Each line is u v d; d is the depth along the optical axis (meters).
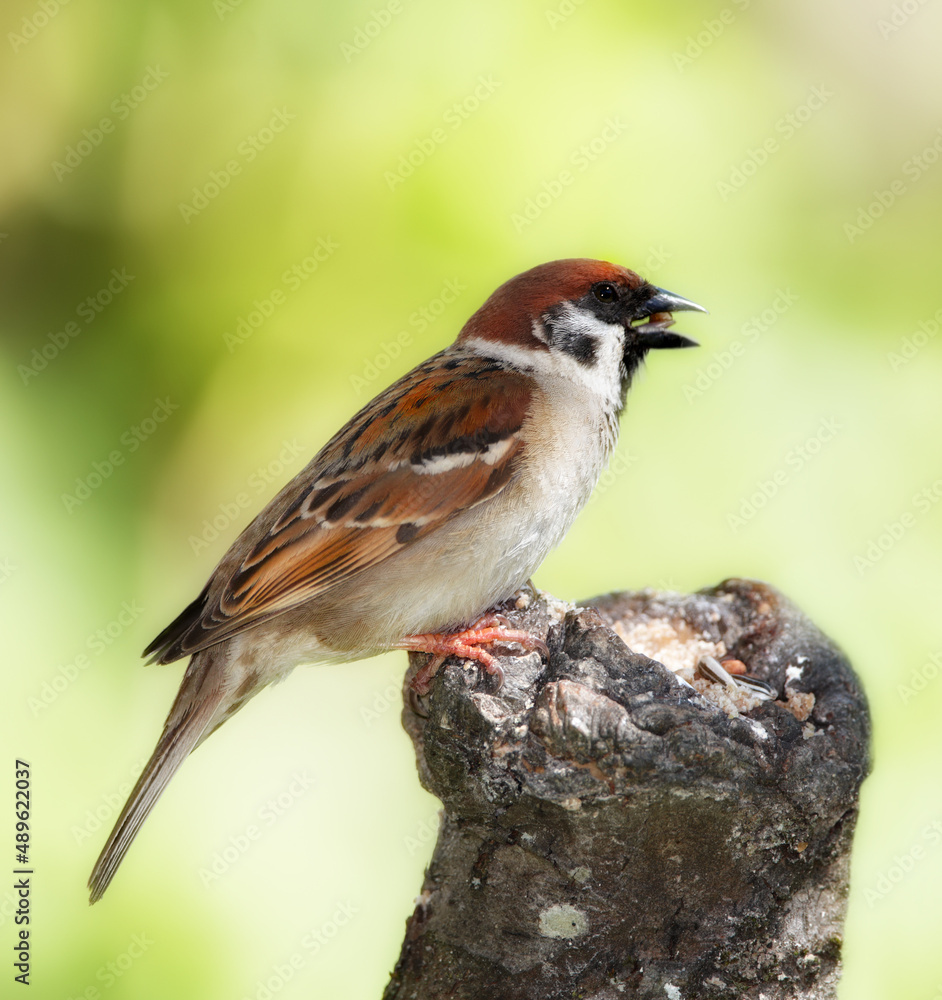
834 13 11.21
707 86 10.71
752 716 6.12
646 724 5.60
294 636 7.79
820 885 6.08
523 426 7.89
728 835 5.79
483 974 6.27
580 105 10.59
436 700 6.06
